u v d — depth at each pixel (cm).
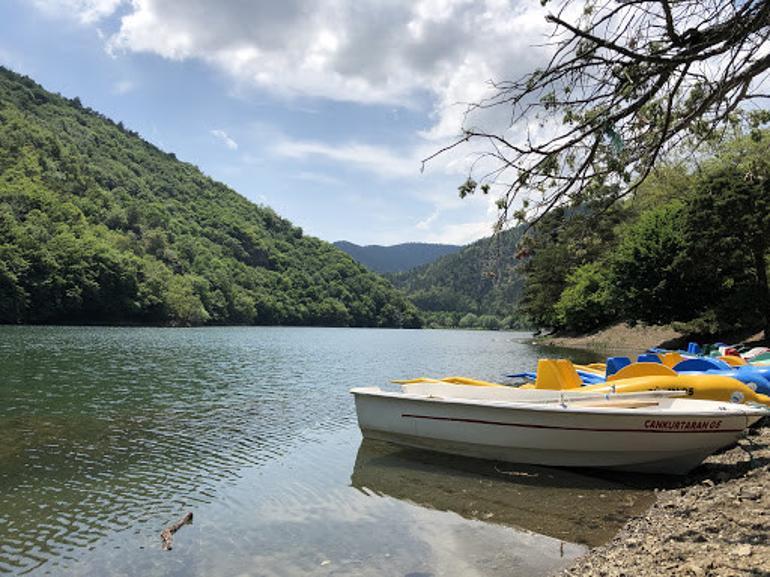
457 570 557
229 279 11919
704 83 388
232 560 581
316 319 13912
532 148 392
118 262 8406
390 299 16412
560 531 661
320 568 564
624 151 398
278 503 761
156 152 18962
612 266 3794
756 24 334
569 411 889
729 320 2973
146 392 1736
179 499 770
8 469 894
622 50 353
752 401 953
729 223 2750
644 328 4431
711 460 926
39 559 579
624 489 830
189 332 7156
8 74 17062
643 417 850
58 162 12438
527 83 382
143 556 588
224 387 1906
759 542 519
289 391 1833
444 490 823
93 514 707
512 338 8206
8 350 3198
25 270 7188
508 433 942
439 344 5888
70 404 1488
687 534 574
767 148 482
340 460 980
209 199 17350
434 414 1005
